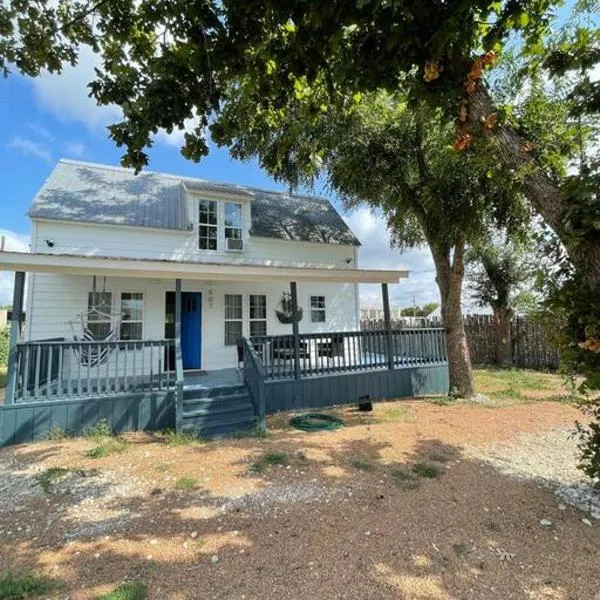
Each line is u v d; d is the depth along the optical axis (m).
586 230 2.71
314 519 3.69
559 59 3.13
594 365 3.04
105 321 9.51
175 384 7.41
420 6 2.59
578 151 3.61
